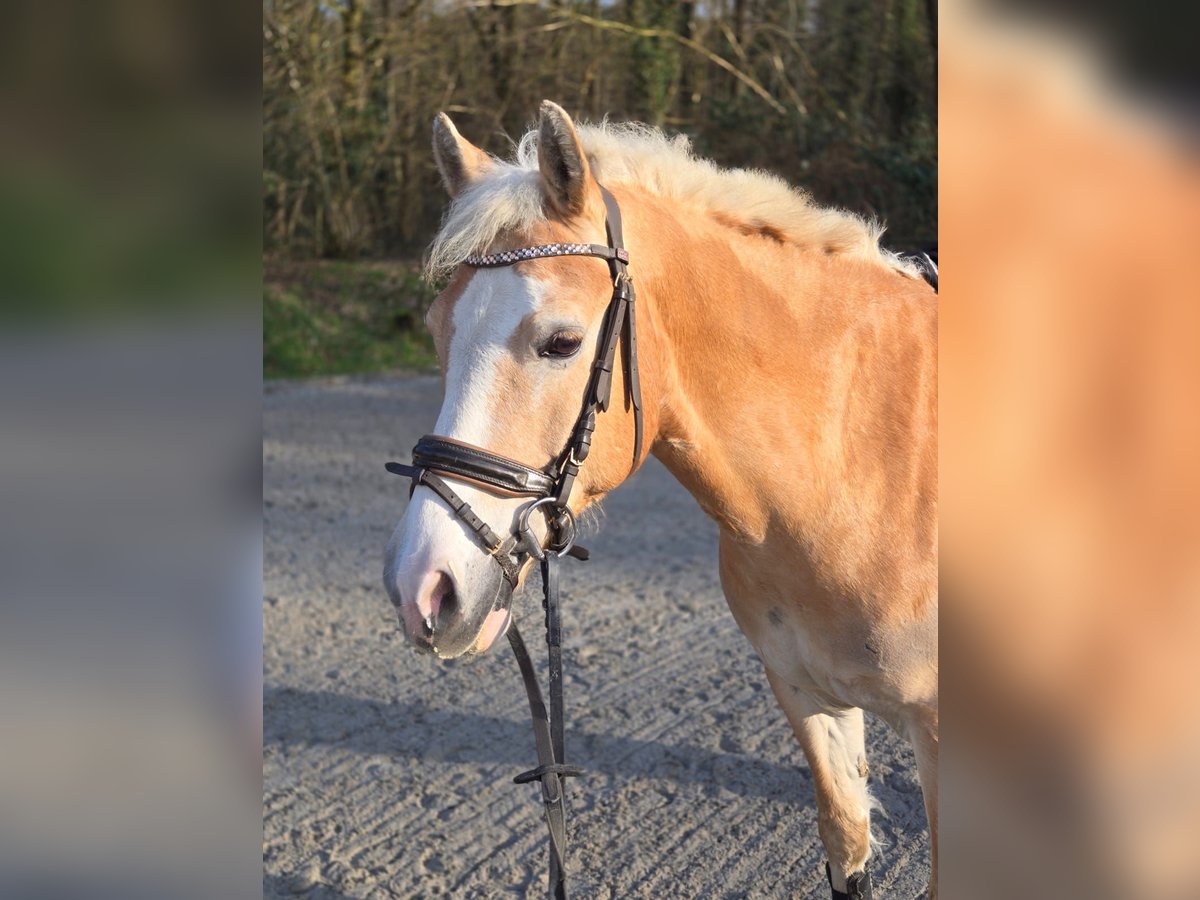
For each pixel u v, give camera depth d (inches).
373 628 170.1
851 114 468.8
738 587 81.0
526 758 130.0
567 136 63.7
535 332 63.7
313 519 226.1
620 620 170.2
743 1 473.4
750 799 119.1
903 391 74.9
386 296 448.8
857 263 77.6
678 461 74.1
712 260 72.1
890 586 73.7
